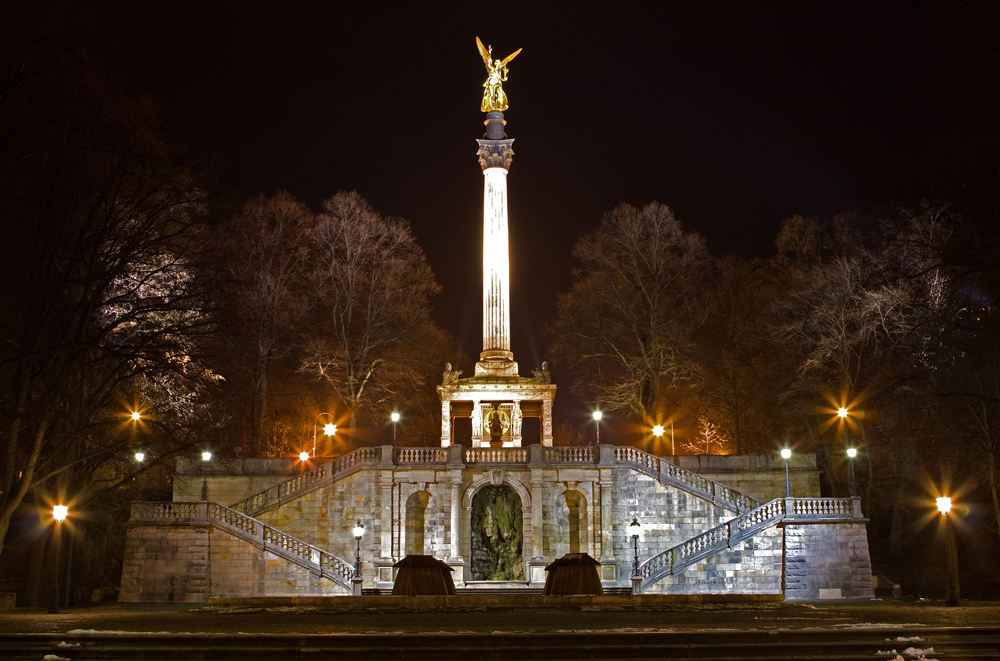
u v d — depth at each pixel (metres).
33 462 35.38
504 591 50.75
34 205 36.22
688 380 70.06
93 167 38.91
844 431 60.06
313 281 65.44
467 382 61.94
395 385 70.38
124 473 49.66
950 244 39.78
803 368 58.91
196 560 49.72
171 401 51.38
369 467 55.75
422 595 38.31
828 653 24.03
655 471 56.06
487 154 64.94
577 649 24.05
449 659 23.89
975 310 42.44
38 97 35.38
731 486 59.12
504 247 64.19
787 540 50.91
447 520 55.47
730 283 69.62
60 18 34.59
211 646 24.55
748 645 24.25
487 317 63.56
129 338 42.19
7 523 34.78
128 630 27.16
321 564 50.38
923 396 47.34
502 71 67.00
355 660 23.80
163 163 40.53
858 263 57.69
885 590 52.91
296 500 55.44
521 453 56.56
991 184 37.69
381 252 66.56
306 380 74.25
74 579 48.44
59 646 24.38
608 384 69.00
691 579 50.59
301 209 66.19
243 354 61.41
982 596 49.25
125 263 37.31
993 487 47.25
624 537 55.44
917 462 55.72
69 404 41.69
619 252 67.94
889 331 53.19
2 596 46.06
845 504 51.31
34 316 36.00
